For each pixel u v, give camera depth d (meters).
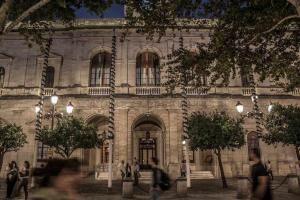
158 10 15.24
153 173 11.00
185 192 18.80
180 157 31.38
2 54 35.72
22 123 32.41
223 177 22.94
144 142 36.03
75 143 22.12
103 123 34.97
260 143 28.53
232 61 15.90
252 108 32.69
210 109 32.41
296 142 21.28
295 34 16.27
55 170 3.15
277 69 16.78
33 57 35.72
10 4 13.02
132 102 32.56
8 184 16.88
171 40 35.53
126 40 35.47
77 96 32.53
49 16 17.06
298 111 22.16
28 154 31.80
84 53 35.28
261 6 14.57
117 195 20.22
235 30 15.51
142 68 35.72
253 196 7.25
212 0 15.37
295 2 11.41
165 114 32.50
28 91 34.00
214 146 22.61
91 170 32.78
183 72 16.45
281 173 32.06
